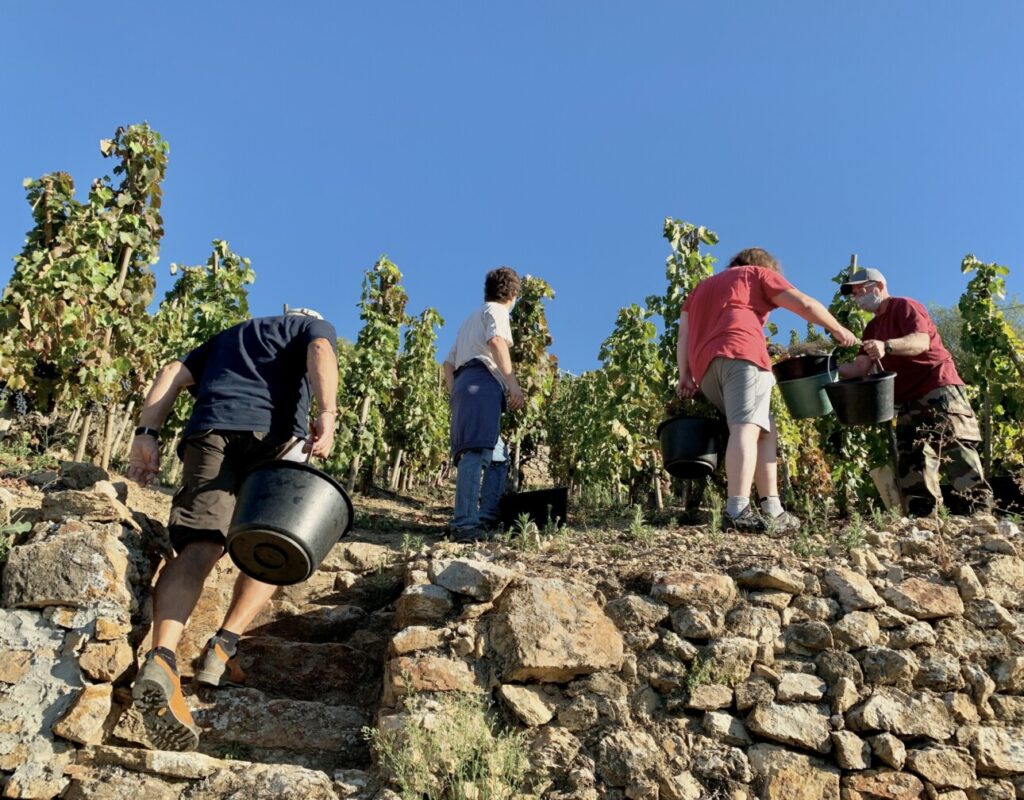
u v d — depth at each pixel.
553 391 12.21
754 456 4.16
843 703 3.09
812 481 7.48
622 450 8.34
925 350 4.66
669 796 2.82
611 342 8.93
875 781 2.95
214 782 2.58
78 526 2.93
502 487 5.03
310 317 3.29
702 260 7.09
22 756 2.57
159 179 6.98
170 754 2.61
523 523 4.05
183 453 3.04
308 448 3.03
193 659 3.15
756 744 3.00
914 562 3.63
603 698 3.00
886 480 5.57
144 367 7.40
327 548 2.83
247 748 2.91
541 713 2.95
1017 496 5.16
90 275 6.30
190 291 9.52
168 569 2.81
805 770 2.95
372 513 6.69
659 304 7.22
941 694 3.18
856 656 3.22
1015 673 3.27
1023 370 7.34
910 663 3.18
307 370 3.23
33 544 2.87
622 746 2.88
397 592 3.75
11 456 5.33
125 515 3.05
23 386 5.98
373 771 2.80
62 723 2.62
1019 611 3.48
